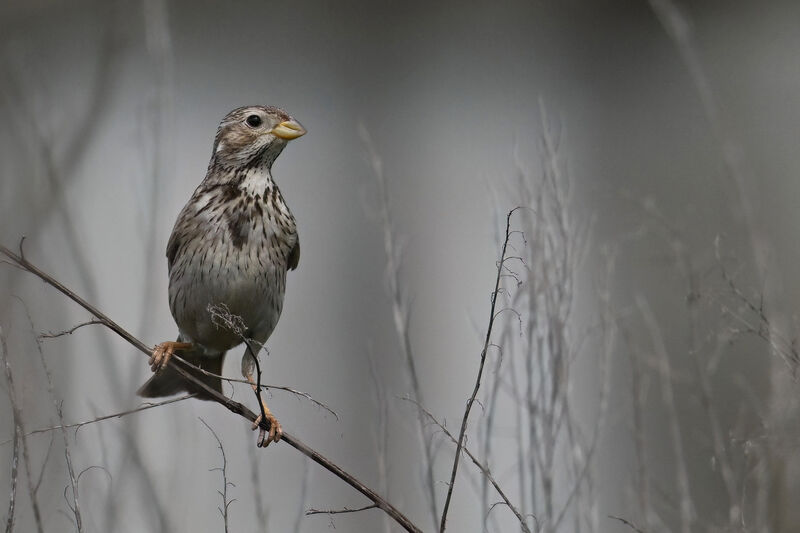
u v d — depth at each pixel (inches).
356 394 671.1
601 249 510.9
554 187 399.9
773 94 794.8
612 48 852.6
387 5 900.0
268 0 864.9
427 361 650.8
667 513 417.1
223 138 418.0
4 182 507.8
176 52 836.6
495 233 406.6
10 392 279.6
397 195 762.2
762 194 700.0
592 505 363.9
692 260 459.5
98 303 487.2
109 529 358.9
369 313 716.7
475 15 885.8
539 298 383.9
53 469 402.6
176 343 416.5
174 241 418.0
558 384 372.8
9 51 602.5
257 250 411.2
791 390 382.6
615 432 441.1
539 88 859.4
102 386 454.0
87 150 587.5
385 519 376.2
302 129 417.1
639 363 446.3
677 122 792.3
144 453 418.9
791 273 562.6
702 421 455.5
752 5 813.2
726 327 410.0
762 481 378.9
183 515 421.7
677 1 825.5
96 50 658.8
